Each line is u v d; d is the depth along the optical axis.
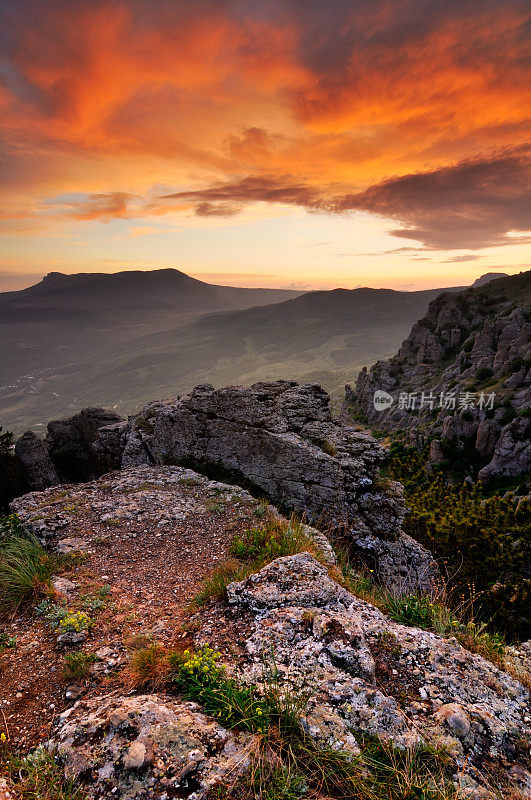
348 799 3.13
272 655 4.73
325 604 5.89
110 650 5.30
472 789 3.31
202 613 5.96
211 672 4.29
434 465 95.00
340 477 14.67
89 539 9.67
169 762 3.28
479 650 5.67
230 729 3.66
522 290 185.50
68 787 3.20
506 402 99.19
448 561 22.83
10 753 3.76
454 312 184.38
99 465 23.06
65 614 6.14
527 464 81.38
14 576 7.17
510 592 18.41
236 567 7.61
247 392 18.23
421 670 4.77
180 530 10.23
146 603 6.75
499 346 129.38
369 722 3.85
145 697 4.12
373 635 5.31
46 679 4.86
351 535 13.71
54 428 43.75
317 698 4.08
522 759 3.78
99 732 3.66
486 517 30.95
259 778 3.16
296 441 15.63
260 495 15.45
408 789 3.17
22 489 37.50
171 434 18.75
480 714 4.15
